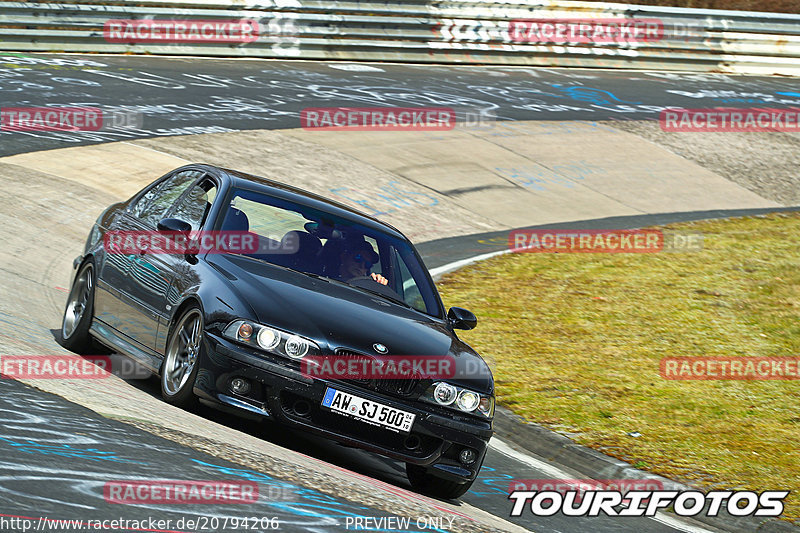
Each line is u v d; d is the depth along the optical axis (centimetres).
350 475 2083
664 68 11544
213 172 2702
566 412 3166
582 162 7594
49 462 1540
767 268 5253
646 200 7025
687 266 5269
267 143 6644
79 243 4366
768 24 11881
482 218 6159
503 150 7544
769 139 8869
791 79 11906
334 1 9719
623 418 3161
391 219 5797
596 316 4353
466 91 9262
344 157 6694
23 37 8031
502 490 2505
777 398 3488
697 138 8606
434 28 10338
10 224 4316
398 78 9406
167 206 2720
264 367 2091
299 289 2297
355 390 2119
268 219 2544
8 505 1309
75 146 5800
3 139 5688
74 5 8244
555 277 4978
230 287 2219
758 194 7581
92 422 1842
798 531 2444
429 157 7088
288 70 9044
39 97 6744
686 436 3055
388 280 2562
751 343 4119
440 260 5175
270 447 2102
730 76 11625
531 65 10912
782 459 2931
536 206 6550
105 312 2652
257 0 9288
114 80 7594
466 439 2203
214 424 2169
